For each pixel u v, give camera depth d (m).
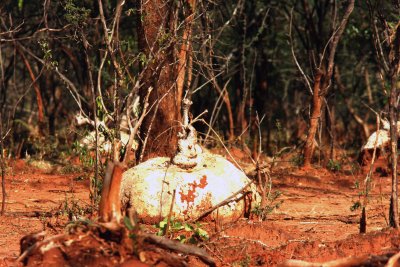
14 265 6.67
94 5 19.39
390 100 8.92
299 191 14.48
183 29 13.39
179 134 9.93
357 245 8.12
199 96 24.16
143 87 12.39
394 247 8.05
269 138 23.92
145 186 9.58
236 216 9.75
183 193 9.50
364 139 24.70
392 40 9.74
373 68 27.48
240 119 23.70
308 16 23.67
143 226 8.92
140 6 12.02
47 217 10.41
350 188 15.35
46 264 6.59
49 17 21.98
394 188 8.79
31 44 23.27
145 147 12.41
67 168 16.20
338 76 25.00
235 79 24.58
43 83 26.17
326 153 20.86
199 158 9.88
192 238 8.14
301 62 26.69
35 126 26.14
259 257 7.91
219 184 9.64
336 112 30.48
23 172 16.27
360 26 23.53
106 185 6.95
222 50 24.20
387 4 16.94
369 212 11.69
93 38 19.11
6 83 24.39
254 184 10.41
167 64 12.30
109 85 15.80
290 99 31.25
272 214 11.16
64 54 24.45
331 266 6.48
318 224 10.42
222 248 8.04
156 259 6.73
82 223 6.91
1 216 10.50
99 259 6.59
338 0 22.38
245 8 23.86
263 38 24.73
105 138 11.18
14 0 22.59
